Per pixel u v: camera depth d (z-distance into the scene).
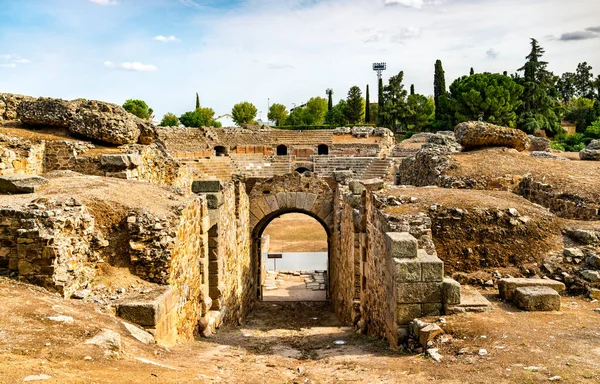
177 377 6.06
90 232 8.91
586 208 14.34
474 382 6.08
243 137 61.59
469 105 56.69
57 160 15.99
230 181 17.22
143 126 19.78
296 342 11.53
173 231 9.35
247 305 19.38
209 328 11.62
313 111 97.88
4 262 7.93
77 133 17.58
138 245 9.05
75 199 9.06
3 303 6.81
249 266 20.30
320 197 20.70
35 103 18.08
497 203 12.37
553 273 10.41
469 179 17.80
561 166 18.70
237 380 6.84
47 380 4.80
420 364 7.07
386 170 45.25
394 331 8.92
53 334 6.16
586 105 75.56
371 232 12.62
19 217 7.95
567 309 8.85
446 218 11.80
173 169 18.98
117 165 14.99
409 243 8.99
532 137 28.42
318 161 50.59
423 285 8.70
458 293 8.62
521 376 6.07
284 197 20.72
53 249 7.78
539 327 7.80
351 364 7.96
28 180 10.04
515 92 56.66
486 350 7.04
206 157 50.69
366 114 89.25
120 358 6.15
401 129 84.56
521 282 9.42
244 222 18.94
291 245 32.94
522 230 11.56
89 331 6.50
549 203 15.80
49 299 7.34
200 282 11.70
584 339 7.25
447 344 7.54
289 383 7.12
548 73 61.12
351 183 15.48
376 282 11.38
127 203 9.84
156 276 9.03
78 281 8.29
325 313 19.48
